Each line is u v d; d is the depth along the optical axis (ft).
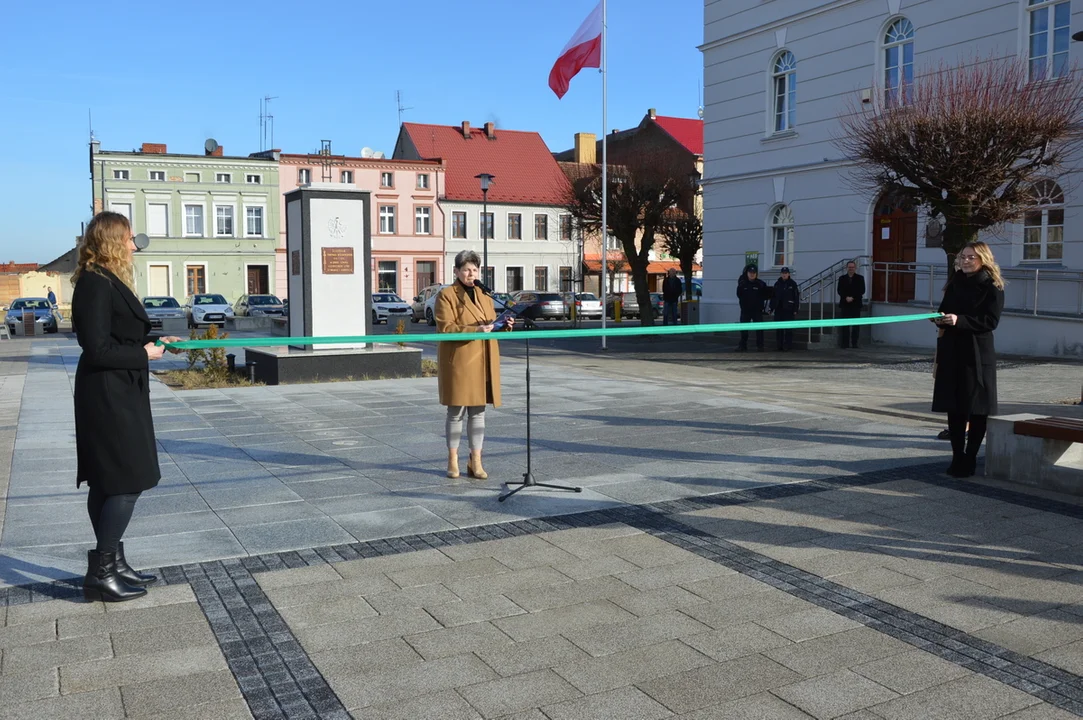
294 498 20.86
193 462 25.00
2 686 11.38
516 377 48.01
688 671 11.89
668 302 89.45
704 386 43.55
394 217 178.50
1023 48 56.29
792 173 73.36
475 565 16.11
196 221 174.60
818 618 13.70
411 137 189.67
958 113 44.93
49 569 15.85
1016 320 55.72
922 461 24.95
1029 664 12.12
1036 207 49.55
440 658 12.27
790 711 10.80
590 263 185.37
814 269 72.23
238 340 15.42
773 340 67.92
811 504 20.33
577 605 14.21
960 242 47.01
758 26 75.56
